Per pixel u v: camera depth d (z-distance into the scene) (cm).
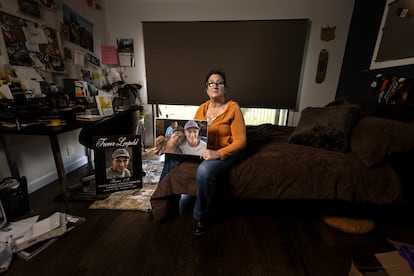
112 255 116
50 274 104
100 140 155
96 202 165
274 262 113
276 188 131
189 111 317
